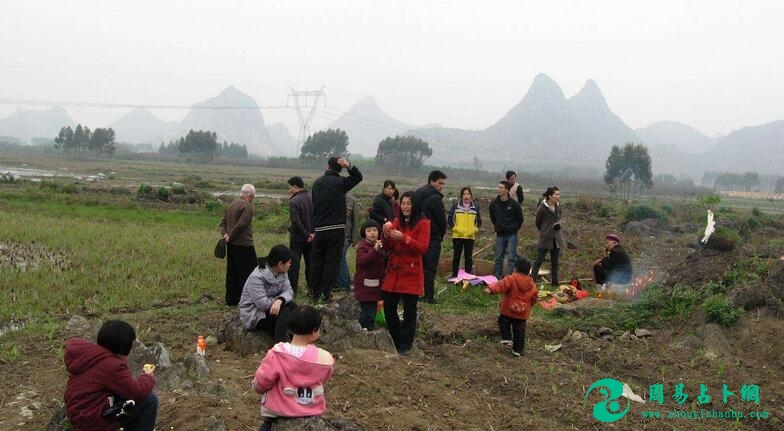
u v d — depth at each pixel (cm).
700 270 1113
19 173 5678
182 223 2300
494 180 11169
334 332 793
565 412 664
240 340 805
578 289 1268
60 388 678
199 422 558
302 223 1097
